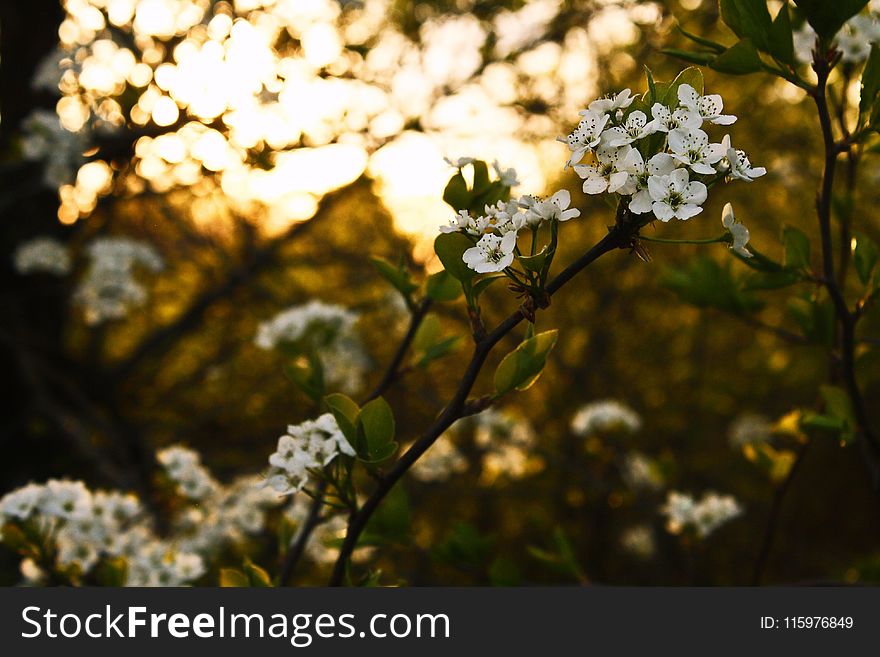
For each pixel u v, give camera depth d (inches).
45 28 284.5
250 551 200.5
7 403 287.7
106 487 224.1
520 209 63.5
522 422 251.3
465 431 251.0
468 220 67.5
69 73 240.7
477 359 69.1
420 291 108.3
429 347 107.3
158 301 405.4
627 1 267.0
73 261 310.0
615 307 372.2
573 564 127.2
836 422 101.6
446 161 88.5
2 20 280.2
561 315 370.3
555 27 282.8
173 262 377.7
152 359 360.8
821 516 426.9
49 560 106.7
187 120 230.2
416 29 285.9
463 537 129.7
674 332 387.9
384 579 201.6
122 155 249.1
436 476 239.3
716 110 61.4
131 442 265.7
